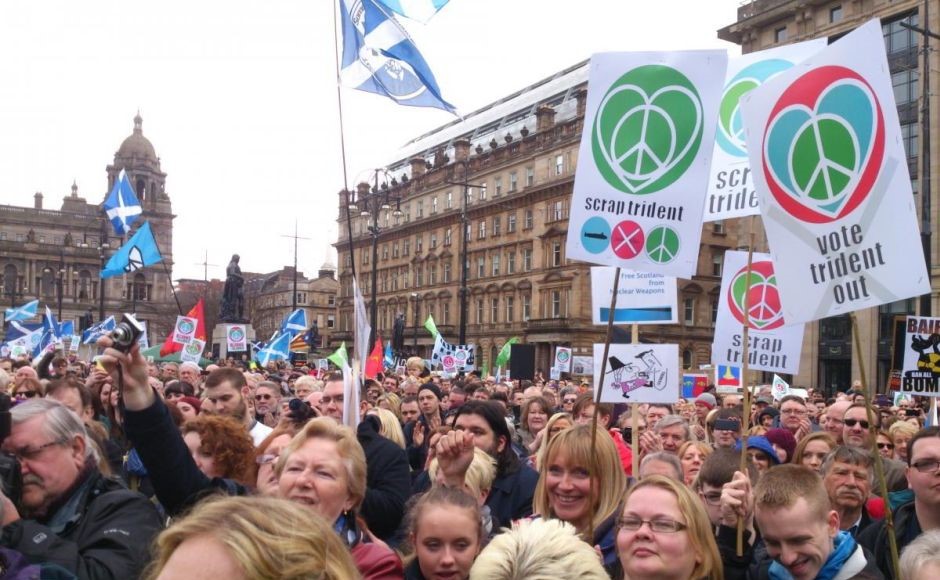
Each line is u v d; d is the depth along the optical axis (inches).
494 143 2942.9
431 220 3216.0
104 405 336.2
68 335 1238.9
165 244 4293.8
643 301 326.3
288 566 72.9
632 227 220.7
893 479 272.1
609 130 225.6
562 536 125.3
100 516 148.7
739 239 2522.1
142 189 4261.8
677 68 221.6
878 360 1616.6
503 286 2797.7
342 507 159.5
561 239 2554.1
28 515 150.4
